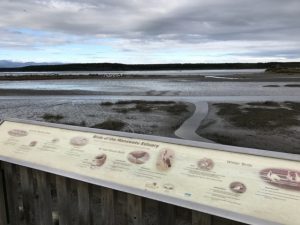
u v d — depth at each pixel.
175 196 1.93
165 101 26.95
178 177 2.03
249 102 25.91
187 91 41.22
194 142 2.20
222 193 1.85
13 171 2.96
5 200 3.09
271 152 1.95
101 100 28.47
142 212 2.26
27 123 3.08
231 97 31.42
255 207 1.74
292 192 1.74
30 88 47.72
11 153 2.71
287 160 1.89
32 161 2.54
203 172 2.00
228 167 1.98
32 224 2.93
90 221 2.54
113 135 2.53
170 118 17.25
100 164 2.32
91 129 2.69
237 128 14.18
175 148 2.23
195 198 1.88
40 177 2.74
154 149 2.28
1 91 40.59
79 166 2.36
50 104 25.09
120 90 43.50
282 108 21.58
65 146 2.59
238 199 1.80
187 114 18.91
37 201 2.85
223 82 66.38
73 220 2.85
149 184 2.05
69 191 2.61
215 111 20.25
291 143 11.24
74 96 33.56
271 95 33.97
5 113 19.94
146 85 57.56
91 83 66.56
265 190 1.79
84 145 2.54
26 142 2.78
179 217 2.19
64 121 16.48
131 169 2.20
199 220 2.03
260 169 1.90
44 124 2.96
